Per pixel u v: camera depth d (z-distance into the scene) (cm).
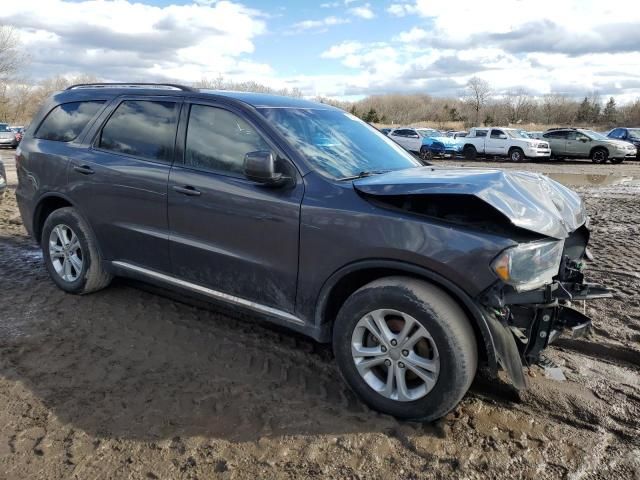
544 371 352
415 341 283
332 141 367
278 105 377
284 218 320
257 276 340
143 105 409
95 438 278
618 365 364
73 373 340
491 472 258
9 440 275
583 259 383
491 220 277
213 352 371
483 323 269
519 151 2470
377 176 330
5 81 5650
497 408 310
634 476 256
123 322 415
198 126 373
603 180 1641
